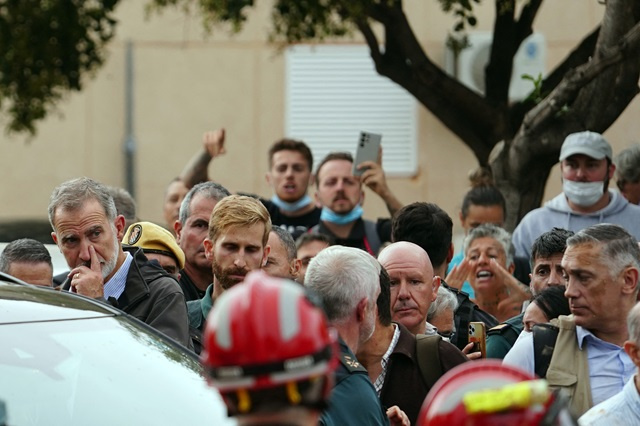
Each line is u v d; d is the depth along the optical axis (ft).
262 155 113.39
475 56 102.53
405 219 41.50
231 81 113.39
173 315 34.96
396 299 36.06
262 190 113.70
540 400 14.34
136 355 27.07
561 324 33.30
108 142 113.50
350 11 63.62
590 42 64.13
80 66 75.92
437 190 113.19
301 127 113.39
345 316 29.96
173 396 26.30
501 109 65.67
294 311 15.23
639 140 98.32
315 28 70.08
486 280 46.16
